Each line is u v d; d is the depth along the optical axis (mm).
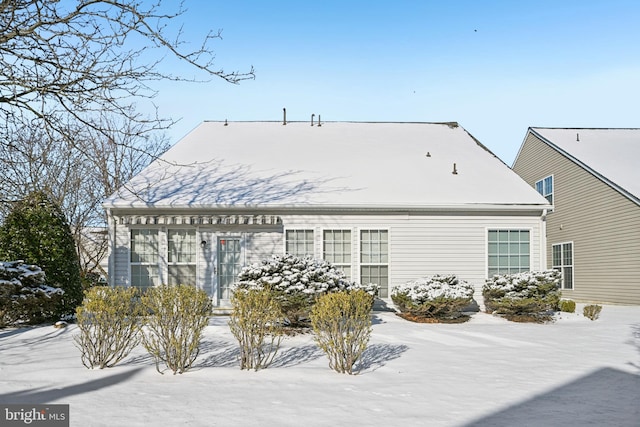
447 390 7855
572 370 9523
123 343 9180
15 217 15688
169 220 18297
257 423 6121
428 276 18984
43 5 10930
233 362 9695
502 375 9016
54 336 12703
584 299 27578
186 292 8867
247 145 23109
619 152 28828
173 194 19047
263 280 13500
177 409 6617
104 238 32719
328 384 8102
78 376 8344
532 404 7188
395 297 17719
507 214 19344
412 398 7344
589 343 12812
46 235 15664
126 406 6707
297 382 8180
